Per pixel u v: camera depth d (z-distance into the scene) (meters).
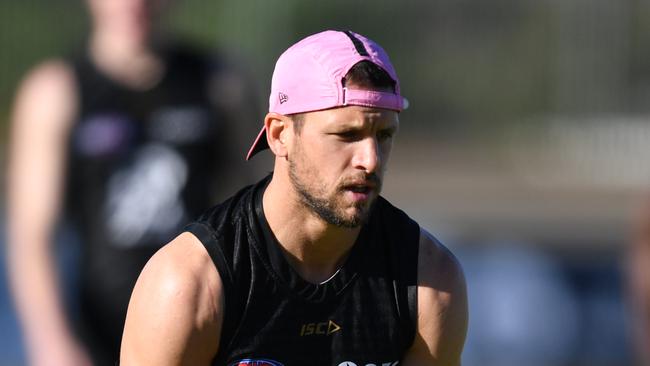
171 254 9.00
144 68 17.22
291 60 9.01
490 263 23.61
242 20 32.41
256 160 18.22
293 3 32.53
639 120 33.22
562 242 23.78
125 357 9.16
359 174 8.67
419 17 34.16
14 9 33.09
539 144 33.91
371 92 8.57
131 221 17.03
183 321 8.77
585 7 33.69
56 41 33.09
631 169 32.72
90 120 16.94
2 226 22.98
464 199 30.44
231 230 9.08
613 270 23.36
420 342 9.57
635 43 33.47
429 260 9.55
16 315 22.42
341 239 9.04
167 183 17.11
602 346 23.11
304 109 8.76
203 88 17.45
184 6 32.50
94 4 17.44
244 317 8.96
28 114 16.91
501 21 34.12
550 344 23.25
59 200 16.77
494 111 34.34
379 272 9.35
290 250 9.07
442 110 34.41
